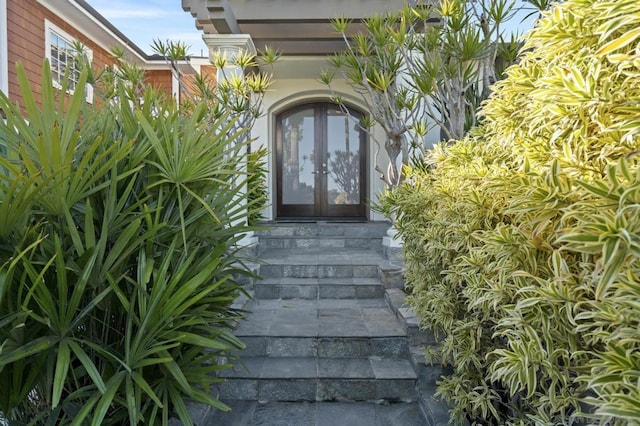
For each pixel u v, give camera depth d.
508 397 2.50
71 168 2.16
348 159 7.90
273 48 6.28
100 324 2.32
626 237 1.11
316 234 6.32
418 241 3.26
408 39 4.14
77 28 7.90
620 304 1.24
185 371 2.31
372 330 3.64
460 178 2.75
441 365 2.98
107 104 2.78
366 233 6.32
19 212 1.87
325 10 5.36
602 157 1.53
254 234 5.70
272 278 4.96
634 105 1.35
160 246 2.50
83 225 2.31
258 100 5.66
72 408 2.03
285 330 3.66
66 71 2.17
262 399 3.19
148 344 2.11
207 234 2.72
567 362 1.70
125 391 2.06
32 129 2.02
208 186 2.79
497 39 3.68
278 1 5.36
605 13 1.38
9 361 1.71
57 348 1.95
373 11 4.93
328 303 4.50
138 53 9.03
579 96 1.48
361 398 3.17
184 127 2.85
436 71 3.67
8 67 6.27
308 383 3.19
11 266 1.74
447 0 3.60
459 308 2.63
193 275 2.44
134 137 2.40
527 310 1.70
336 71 6.97
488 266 2.02
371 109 4.77
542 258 1.78
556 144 1.83
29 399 2.15
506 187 2.00
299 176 7.92
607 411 1.11
